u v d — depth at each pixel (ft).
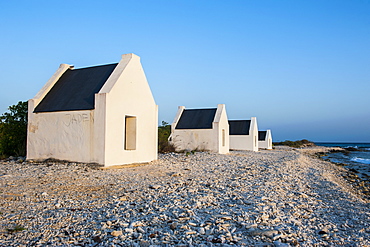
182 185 33.47
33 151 48.88
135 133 49.98
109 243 16.70
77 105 45.47
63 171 38.60
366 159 131.85
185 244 16.67
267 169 52.29
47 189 28.71
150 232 18.54
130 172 40.70
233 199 27.71
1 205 22.86
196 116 99.66
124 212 22.39
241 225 20.17
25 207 22.71
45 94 51.26
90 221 20.24
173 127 97.50
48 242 16.56
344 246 17.57
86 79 51.11
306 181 43.91
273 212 23.75
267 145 160.25
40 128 48.39
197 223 20.31
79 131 44.39
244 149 127.75
